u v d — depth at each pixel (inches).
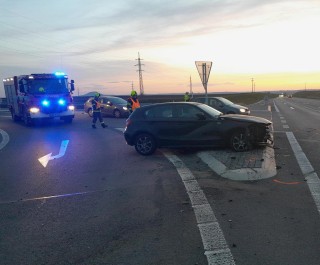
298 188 259.0
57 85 851.4
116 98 1093.1
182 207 227.9
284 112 1213.1
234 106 766.5
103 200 251.3
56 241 185.6
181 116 410.6
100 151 460.1
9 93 1025.5
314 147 443.5
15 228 206.4
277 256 159.3
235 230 189.2
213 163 338.3
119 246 176.2
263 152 380.8
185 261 158.2
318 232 182.9
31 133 706.2
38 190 285.9
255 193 250.2
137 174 323.3
